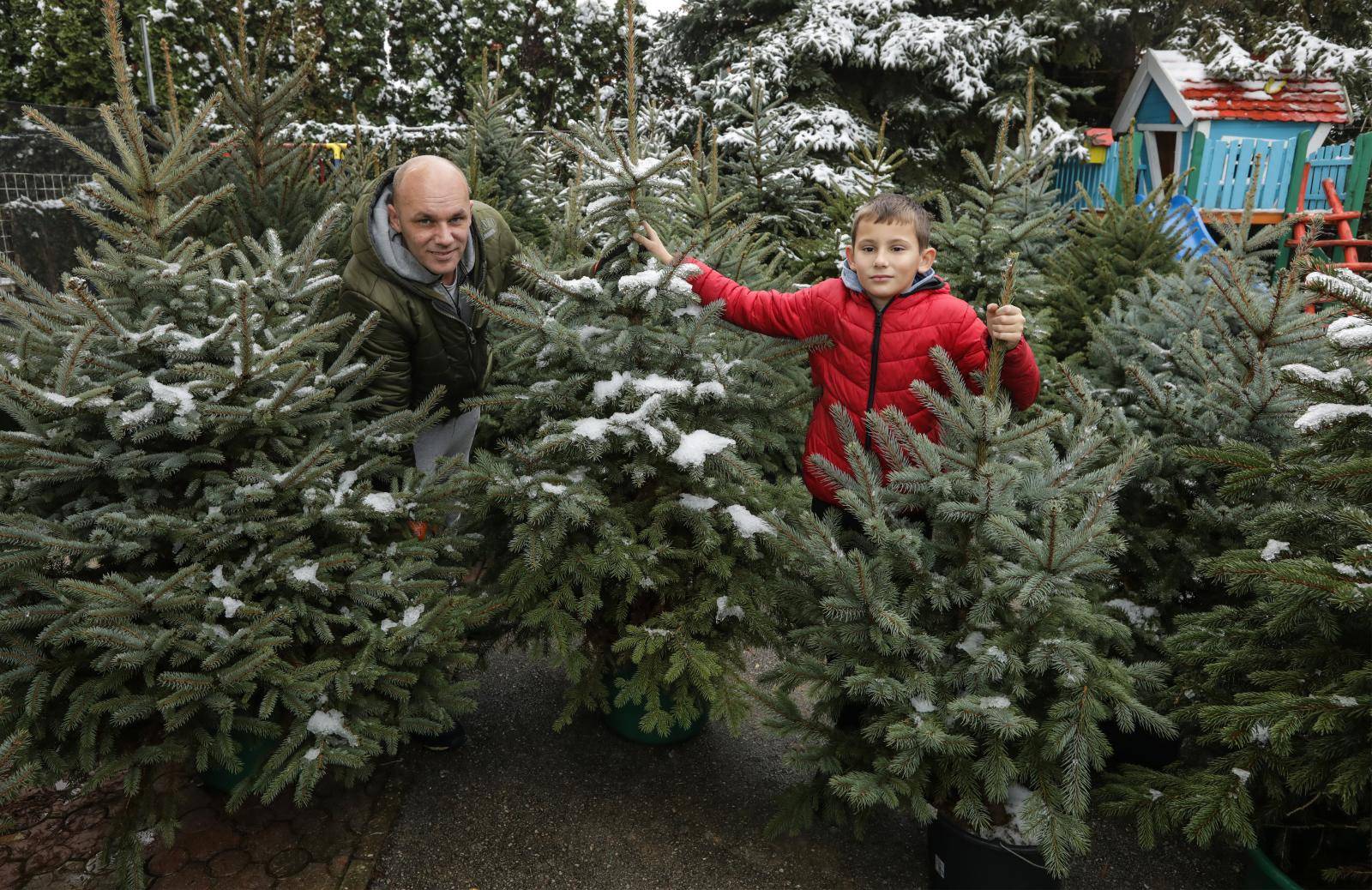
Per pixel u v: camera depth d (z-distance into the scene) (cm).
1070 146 1030
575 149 252
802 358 314
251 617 218
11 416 216
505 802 270
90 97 1021
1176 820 207
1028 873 212
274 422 233
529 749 296
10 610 198
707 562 248
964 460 218
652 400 230
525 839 254
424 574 257
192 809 258
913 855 252
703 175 429
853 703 261
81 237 672
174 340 223
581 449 244
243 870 236
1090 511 211
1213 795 200
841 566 217
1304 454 198
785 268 553
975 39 1067
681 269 246
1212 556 274
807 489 297
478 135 541
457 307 285
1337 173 974
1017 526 216
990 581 218
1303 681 199
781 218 589
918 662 227
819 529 222
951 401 258
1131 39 1194
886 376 257
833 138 977
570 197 288
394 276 268
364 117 1190
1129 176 502
